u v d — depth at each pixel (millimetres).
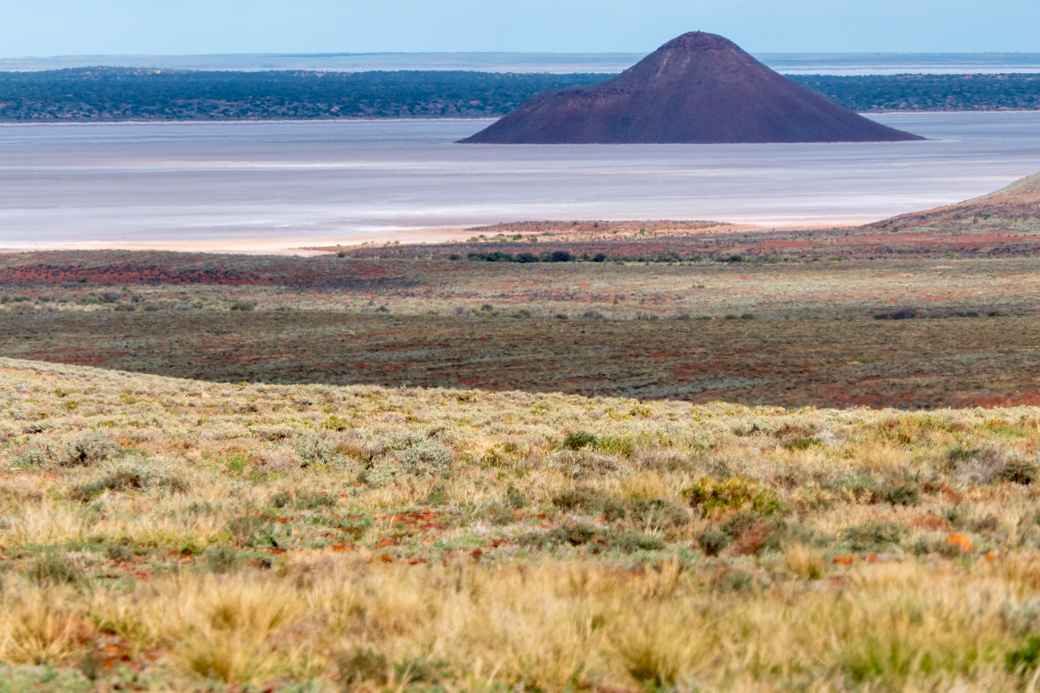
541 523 44375
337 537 42094
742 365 188875
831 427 78938
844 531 40375
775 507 45938
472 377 182875
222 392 129000
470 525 43594
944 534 39156
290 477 59625
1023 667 22531
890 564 31938
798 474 54781
